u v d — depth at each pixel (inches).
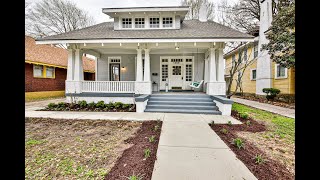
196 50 430.6
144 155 124.0
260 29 528.4
